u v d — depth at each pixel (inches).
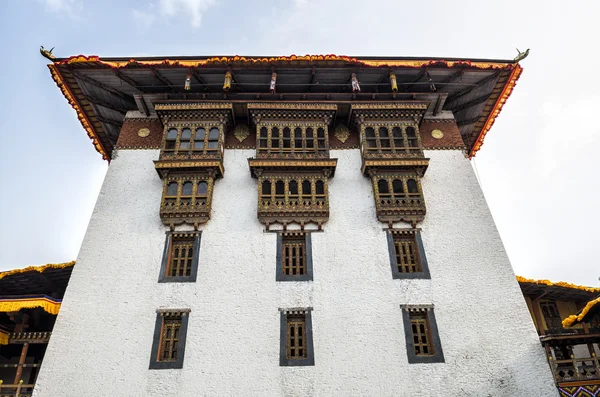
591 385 547.2
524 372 561.6
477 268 640.4
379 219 670.5
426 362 562.6
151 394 530.6
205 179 686.5
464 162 762.2
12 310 604.7
